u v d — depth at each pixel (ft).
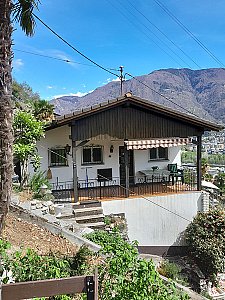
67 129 51.52
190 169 58.23
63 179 51.83
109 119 45.73
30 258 17.33
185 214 48.96
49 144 50.65
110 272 15.71
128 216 46.47
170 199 48.39
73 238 28.27
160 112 47.34
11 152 11.05
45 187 42.27
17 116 38.06
